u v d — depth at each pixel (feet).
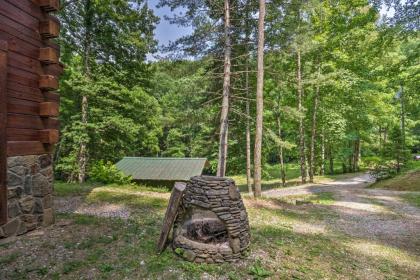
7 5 13.58
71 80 44.96
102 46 48.03
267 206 30.91
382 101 69.62
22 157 14.75
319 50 57.57
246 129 52.95
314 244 18.24
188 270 12.32
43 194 16.21
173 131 102.12
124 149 57.77
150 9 48.83
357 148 86.33
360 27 56.24
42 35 16.01
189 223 16.05
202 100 45.44
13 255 12.40
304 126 71.10
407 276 14.61
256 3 40.50
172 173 51.80
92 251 13.48
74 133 45.47
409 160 61.21
